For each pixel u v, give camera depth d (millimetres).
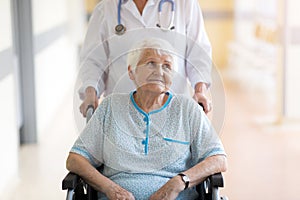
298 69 6223
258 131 5980
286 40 6199
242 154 5121
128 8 2520
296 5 6168
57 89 7109
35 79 5441
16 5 5273
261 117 6645
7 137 4133
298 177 4410
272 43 8039
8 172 4125
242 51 9609
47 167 4723
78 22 9070
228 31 11016
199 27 2578
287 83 6234
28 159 4969
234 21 10930
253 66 8617
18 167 4715
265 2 9016
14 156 4352
